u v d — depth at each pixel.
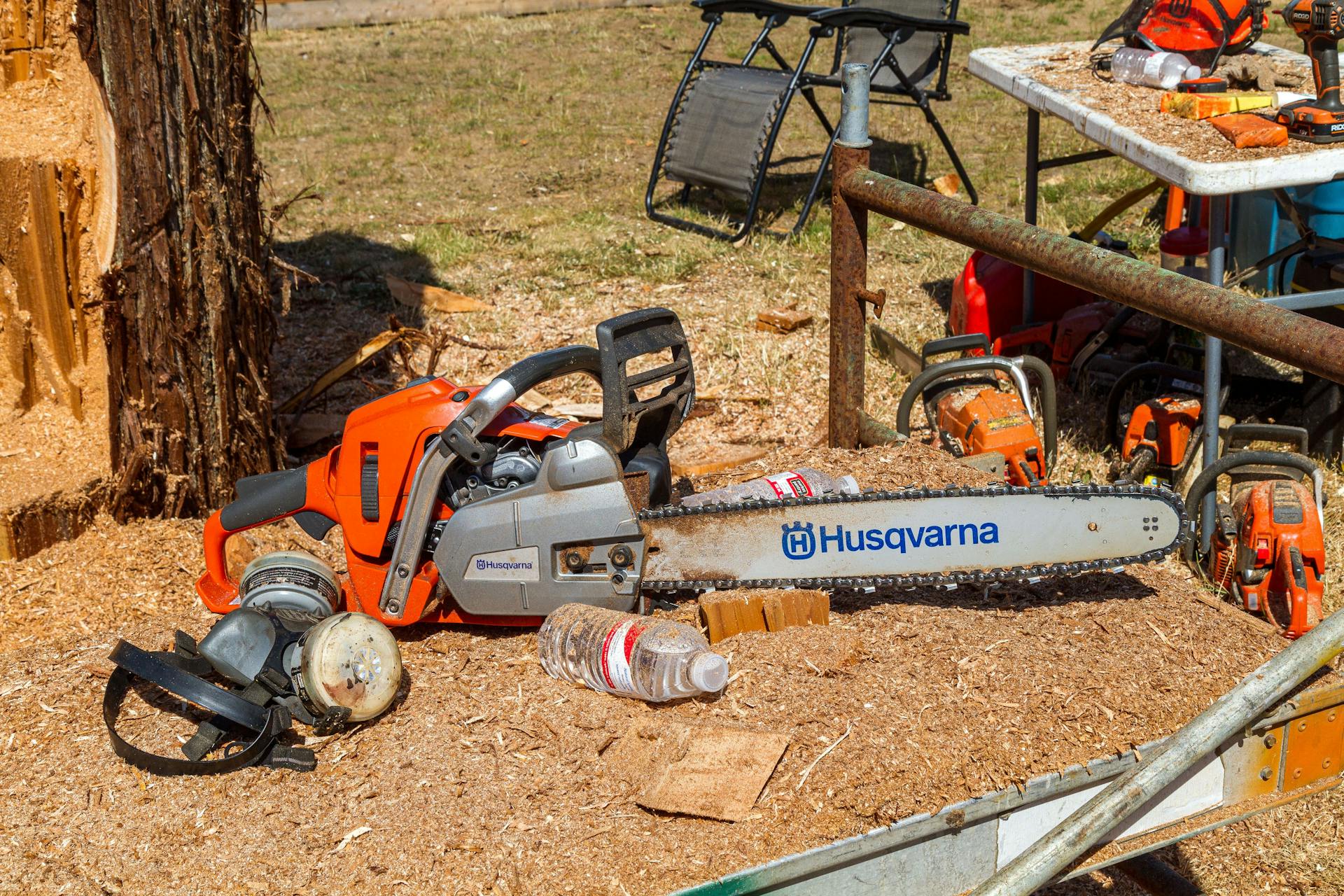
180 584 3.57
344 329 6.32
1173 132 4.45
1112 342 5.59
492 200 8.71
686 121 7.99
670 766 1.97
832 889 1.87
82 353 3.84
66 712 2.32
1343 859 3.22
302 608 2.40
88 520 3.75
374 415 2.44
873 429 3.32
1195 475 4.66
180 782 2.07
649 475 2.39
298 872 1.85
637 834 1.87
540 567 2.36
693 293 6.79
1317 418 4.93
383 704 2.16
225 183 3.85
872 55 9.02
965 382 4.61
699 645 2.17
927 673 2.21
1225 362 4.74
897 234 7.70
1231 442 4.16
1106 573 2.58
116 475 3.78
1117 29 5.52
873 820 1.90
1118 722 2.09
